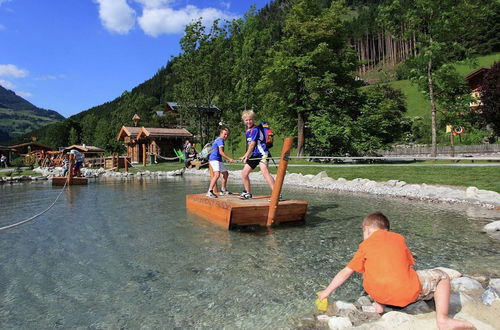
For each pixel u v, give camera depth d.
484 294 3.67
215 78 36.16
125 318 3.65
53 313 3.77
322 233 7.04
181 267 5.14
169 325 3.50
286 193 13.45
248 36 33.25
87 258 5.64
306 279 4.61
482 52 70.81
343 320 3.30
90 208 10.63
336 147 27.95
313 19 27.89
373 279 3.41
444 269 4.61
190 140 41.59
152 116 80.31
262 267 5.10
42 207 11.02
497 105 35.75
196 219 8.64
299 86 28.66
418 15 18.89
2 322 3.59
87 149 45.62
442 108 20.02
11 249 6.23
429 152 34.53
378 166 19.56
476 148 33.41
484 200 9.83
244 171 8.38
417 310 3.56
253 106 33.34
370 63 103.88
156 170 30.06
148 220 8.60
